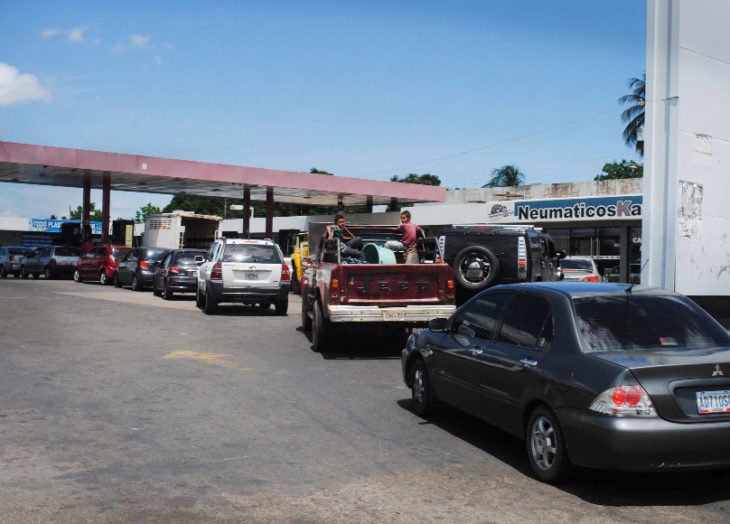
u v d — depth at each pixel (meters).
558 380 5.30
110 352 11.42
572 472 5.29
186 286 21.72
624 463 4.82
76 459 5.76
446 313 11.44
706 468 4.94
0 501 4.75
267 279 17.56
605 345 5.34
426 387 7.47
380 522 4.56
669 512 4.86
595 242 33.09
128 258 27.55
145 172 32.28
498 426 6.16
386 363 11.07
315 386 9.12
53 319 15.70
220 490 5.10
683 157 12.94
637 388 4.86
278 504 4.84
